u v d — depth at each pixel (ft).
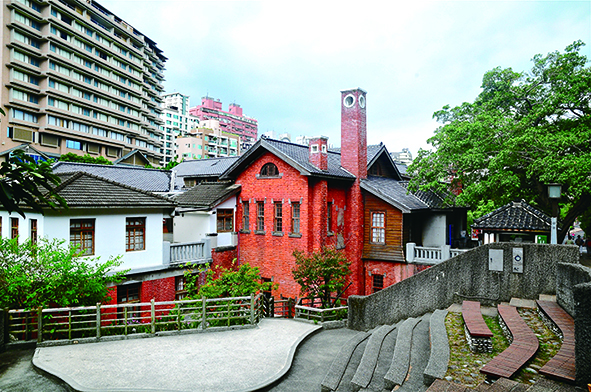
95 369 28.63
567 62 56.70
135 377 27.22
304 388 26.96
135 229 54.19
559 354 20.29
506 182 52.60
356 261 70.49
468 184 61.46
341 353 30.12
